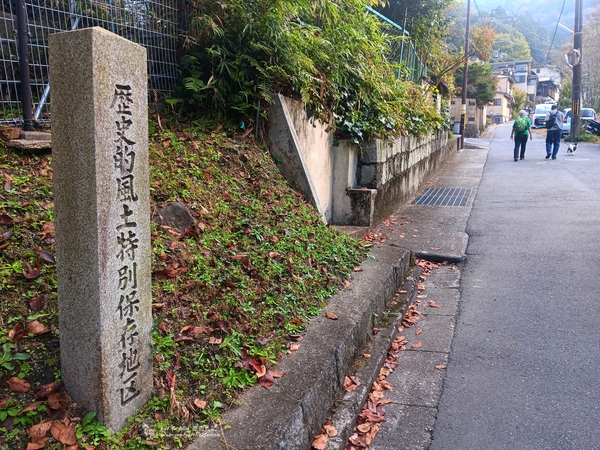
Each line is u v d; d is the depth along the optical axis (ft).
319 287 13.39
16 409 6.88
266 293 11.74
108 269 6.89
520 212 26.91
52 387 7.20
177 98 17.56
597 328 13.57
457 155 59.47
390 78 28.14
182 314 9.67
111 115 6.73
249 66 18.06
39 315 8.21
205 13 17.81
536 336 13.41
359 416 10.26
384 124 24.49
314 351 10.37
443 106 56.08
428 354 12.91
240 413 8.18
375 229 23.29
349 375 11.18
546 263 18.81
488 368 12.04
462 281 17.90
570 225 23.68
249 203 15.19
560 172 41.24
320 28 21.26
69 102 6.57
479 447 9.29
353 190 22.22
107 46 6.59
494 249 20.84
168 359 8.66
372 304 13.35
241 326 10.28
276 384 9.09
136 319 7.49
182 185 13.79
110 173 6.79
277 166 18.35
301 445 8.36
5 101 13.93
